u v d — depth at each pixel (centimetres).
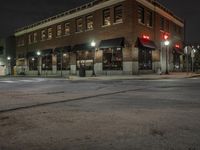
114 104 895
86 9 3694
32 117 684
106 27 3388
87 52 3722
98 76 3070
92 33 3609
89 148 426
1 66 5722
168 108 792
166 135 494
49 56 4538
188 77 2545
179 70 4438
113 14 3303
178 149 413
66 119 653
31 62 5059
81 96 1155
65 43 4141
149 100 978
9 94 1284
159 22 3725
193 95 1104
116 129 545
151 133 509
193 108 785
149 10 3475
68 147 433
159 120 623
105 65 3403
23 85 1983
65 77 3362
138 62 3178
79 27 3878
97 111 761
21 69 5406
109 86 1695
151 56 3488
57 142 461
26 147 436
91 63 3650
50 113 739
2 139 483
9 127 575
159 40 3694
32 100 1035
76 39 3900
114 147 429
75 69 3944
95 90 1437
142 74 3200
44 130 546
